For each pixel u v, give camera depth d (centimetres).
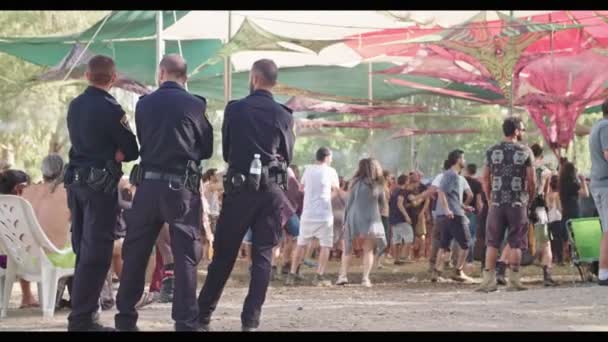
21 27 3061
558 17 2197
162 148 838
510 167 1348
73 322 874
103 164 866
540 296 1213
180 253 840
